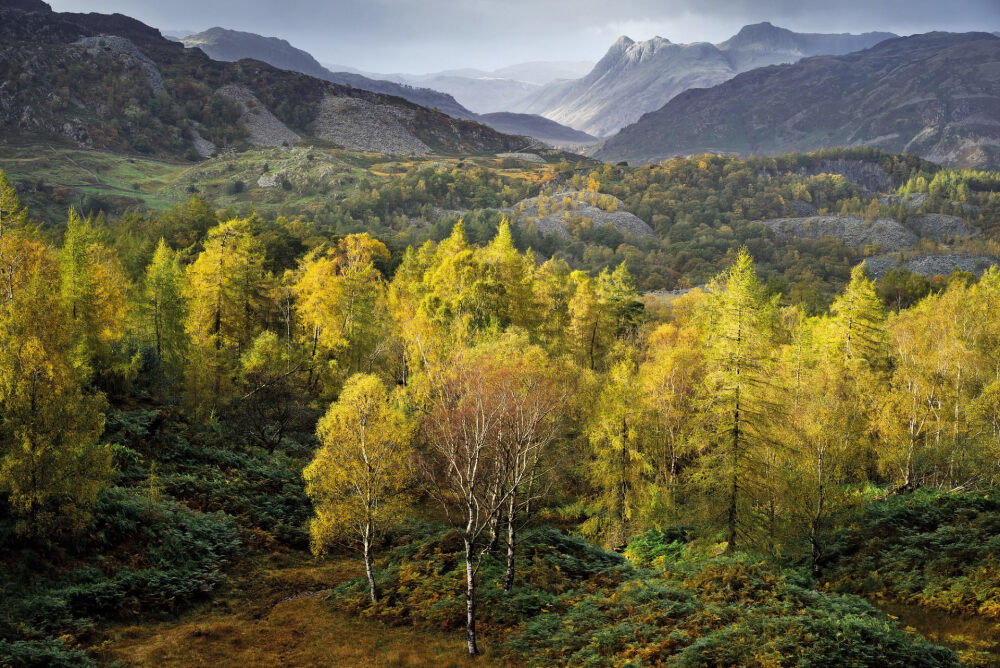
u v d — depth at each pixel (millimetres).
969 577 26719
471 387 34406
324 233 130625
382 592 27766
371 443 27531
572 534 39875
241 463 39750
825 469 32656
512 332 48938
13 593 22328
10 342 24766
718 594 24047
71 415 24812
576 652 21406
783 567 31062
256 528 34094
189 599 26703
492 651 22406
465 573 28062
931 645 19719
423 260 79000
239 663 21703
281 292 65062
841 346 54312
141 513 29500
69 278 39031
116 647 21969
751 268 46625
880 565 30469
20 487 23500
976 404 44125
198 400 43250
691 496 36844
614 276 80562
